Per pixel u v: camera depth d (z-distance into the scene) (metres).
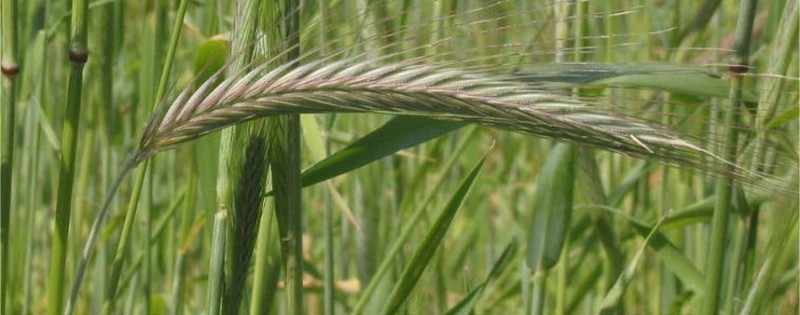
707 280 0.67
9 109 0.61
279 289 0.76
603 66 0.57
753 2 0.62
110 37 0.75
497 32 0.58
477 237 1.05
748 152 0.59
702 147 0.56
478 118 0.54
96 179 0.88
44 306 0.87
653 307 0.83
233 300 0.61
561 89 0.57
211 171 0.65
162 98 0.59
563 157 0.69
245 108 0.55
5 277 0.62
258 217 0.61
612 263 0.74
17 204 0.80
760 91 0.65
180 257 0.75
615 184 0.83
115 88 0.90
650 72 0.58
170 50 0.61
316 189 0.93
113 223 0.79
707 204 0.71
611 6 0.73
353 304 0.89
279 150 0.61
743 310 0.65
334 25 0.61
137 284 0.79
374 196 0.80
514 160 1.03
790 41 0.63
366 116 0.80
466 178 0.64
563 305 0.71
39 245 0.91
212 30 0.68
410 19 0.67
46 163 0.88
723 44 0.73
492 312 0.83
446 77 0.54
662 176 0.78
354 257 0.93
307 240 0.90
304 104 0.55
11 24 0.60
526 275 0.72
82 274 0.57
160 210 0.91
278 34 0.58
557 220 0.69
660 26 0.76
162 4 0.72
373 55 0.61
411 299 0.69
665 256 0.70
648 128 0.54
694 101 0.71
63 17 0.75
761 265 0.66
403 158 0.86
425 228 0.83
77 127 0.61
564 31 0.64
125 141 0.88
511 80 0.55
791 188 0.60
